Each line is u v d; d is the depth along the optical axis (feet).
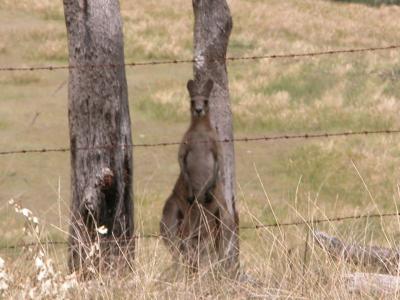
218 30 112.16
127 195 94.53
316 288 72.95
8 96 289.74
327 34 453.58
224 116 113.50
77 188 93.61
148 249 86.28
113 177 93.04
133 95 300.81
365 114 278.46
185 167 106.01
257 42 412.77
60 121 263.08
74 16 92.32
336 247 81.92
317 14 528.22
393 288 72.90
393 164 222.07
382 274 79.00
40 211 159.43
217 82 112.78
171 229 105.60
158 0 504.43
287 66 354.95
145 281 73.51
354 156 228.02
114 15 92.84
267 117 272.10
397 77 339.77
